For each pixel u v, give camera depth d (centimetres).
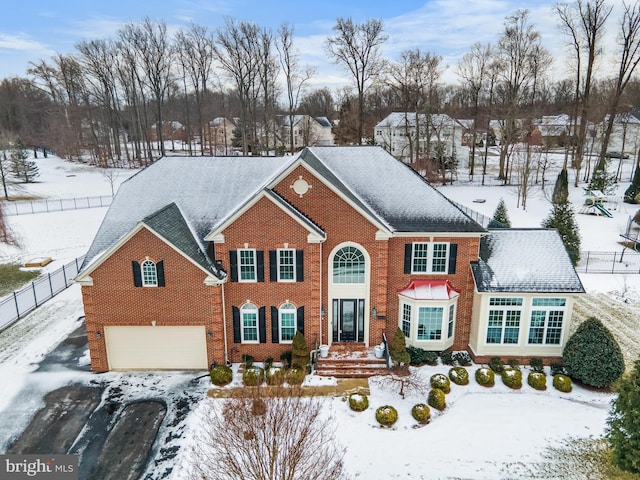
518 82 6906
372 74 7100
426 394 2169
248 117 8156
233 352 2434
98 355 2347
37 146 10375
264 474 1470
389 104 10894
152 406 2092
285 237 2288
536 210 5191
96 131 9425
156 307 2295
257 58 7188
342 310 2502
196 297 2281
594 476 1697
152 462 1753
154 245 2216
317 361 2358
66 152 9138
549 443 1864
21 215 5191
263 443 1434
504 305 2372
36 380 2295
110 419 2005
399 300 2494
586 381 2206
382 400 2128
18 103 10625
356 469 1717
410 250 2425
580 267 3756
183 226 2403
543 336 2403
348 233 2358
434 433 1920
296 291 2364
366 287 2439
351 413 2034
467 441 1873
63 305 3206
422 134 7362
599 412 2056
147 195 2627
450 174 7206
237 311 2383
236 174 2722
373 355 2427
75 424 1977
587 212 5088
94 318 2306
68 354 2544
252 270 2345
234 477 1493
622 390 1677
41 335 2762
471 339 2505
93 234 4772
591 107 6284
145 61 7712
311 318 2398
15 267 3891
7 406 2095
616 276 3594
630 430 1609
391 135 8206
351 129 8088
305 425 1565
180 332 2342
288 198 2330
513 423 1981
